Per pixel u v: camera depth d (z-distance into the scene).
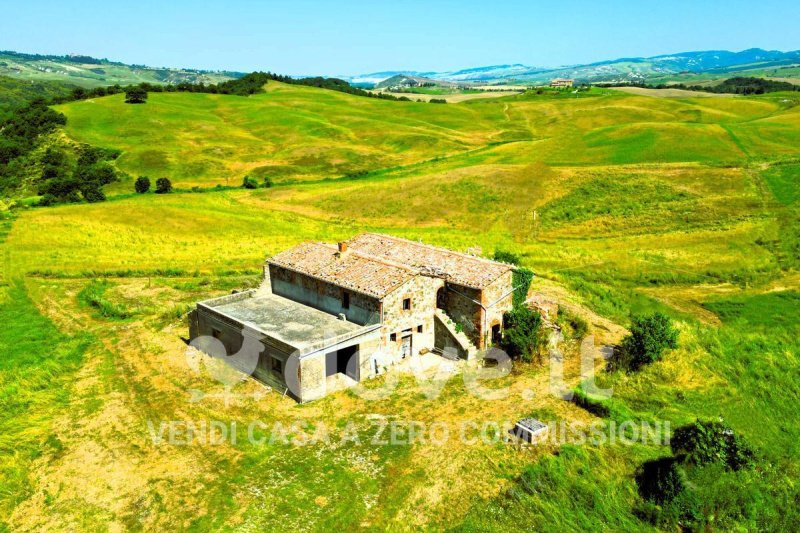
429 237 70.75
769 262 55.59
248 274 55.75
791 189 78.94
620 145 109.31
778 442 25.48
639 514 21.39
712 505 21.23
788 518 21.08
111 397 31.19
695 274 53.34
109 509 22.67
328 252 39.50
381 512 22.08
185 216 81.12
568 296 46.06
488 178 93.31
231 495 23.22
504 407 28.91
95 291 49.69
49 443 27.05
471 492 22.83
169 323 41.97
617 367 32.59
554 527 20.66
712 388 29.84
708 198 78.62
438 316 35.53
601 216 76.69
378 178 108.12
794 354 34.16
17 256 60.75
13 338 39.88
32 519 22.23
